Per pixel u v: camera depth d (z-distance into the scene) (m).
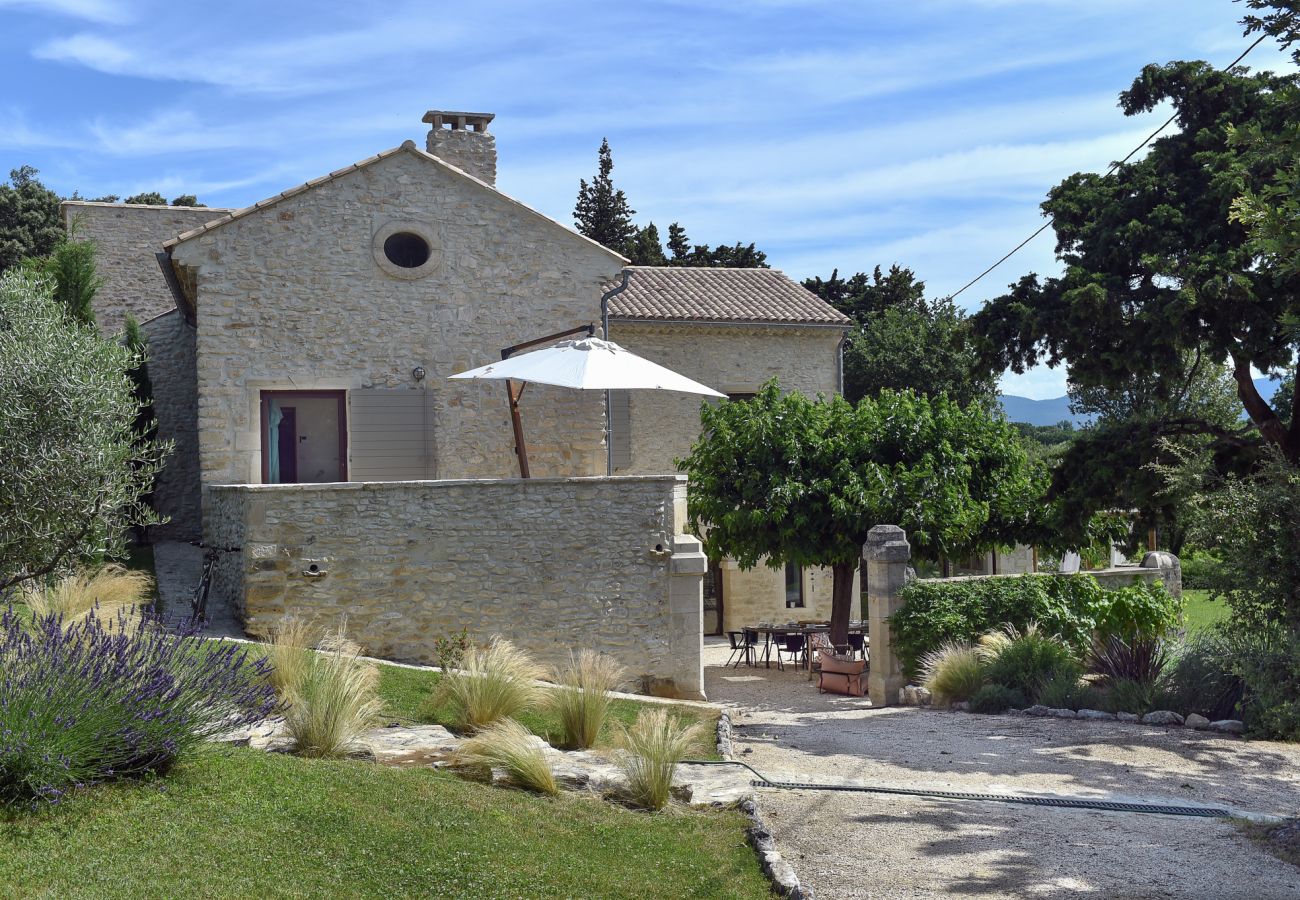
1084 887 7.12
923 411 20.80
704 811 8.69
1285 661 12.91
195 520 23.48
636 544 16.20
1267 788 10.39
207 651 8.63
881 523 19.55
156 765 7.30
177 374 23.61
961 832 8.43
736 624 25.28
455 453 19.38
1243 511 13.44
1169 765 11.40
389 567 15.15
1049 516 19.81
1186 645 15.79
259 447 18.39
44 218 37.03
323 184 18.70
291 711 9.37
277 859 6.25
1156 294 16.64
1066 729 13.55
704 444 20.88
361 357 18.91
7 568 13.07
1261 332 15.73
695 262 48.16
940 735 13.34
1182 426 17.77
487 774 8.82
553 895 6.41
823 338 25.48
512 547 15.68
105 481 13.64
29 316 14.27
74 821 6.29
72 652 7.41
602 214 48.62
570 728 11.28
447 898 6.15
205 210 27.20
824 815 8.88
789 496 19.47
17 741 6.41
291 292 18.55
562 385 15.88
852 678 18.20
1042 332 17.75
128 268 26.48
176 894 5.57
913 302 47.44
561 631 15.87
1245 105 17.38
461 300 19.44
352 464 18.84
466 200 19.48
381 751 9.36
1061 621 17.69
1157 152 17.98
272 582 14.60
